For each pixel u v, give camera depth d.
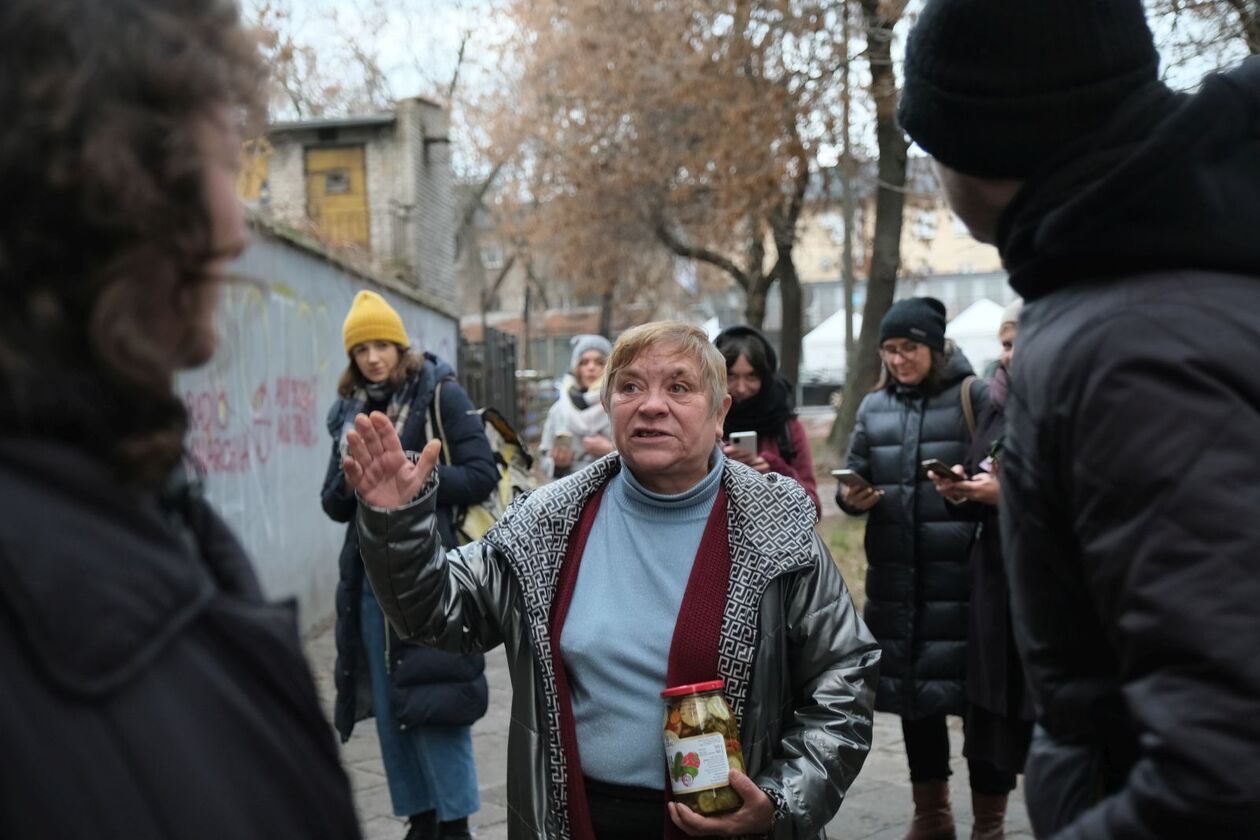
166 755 0.83
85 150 0.84
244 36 0.97
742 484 2.45
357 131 22.16
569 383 7.32
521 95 28.69
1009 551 1.39
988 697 3.88
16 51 0.84
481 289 45.19
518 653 2.40
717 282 34.84
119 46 0.87
